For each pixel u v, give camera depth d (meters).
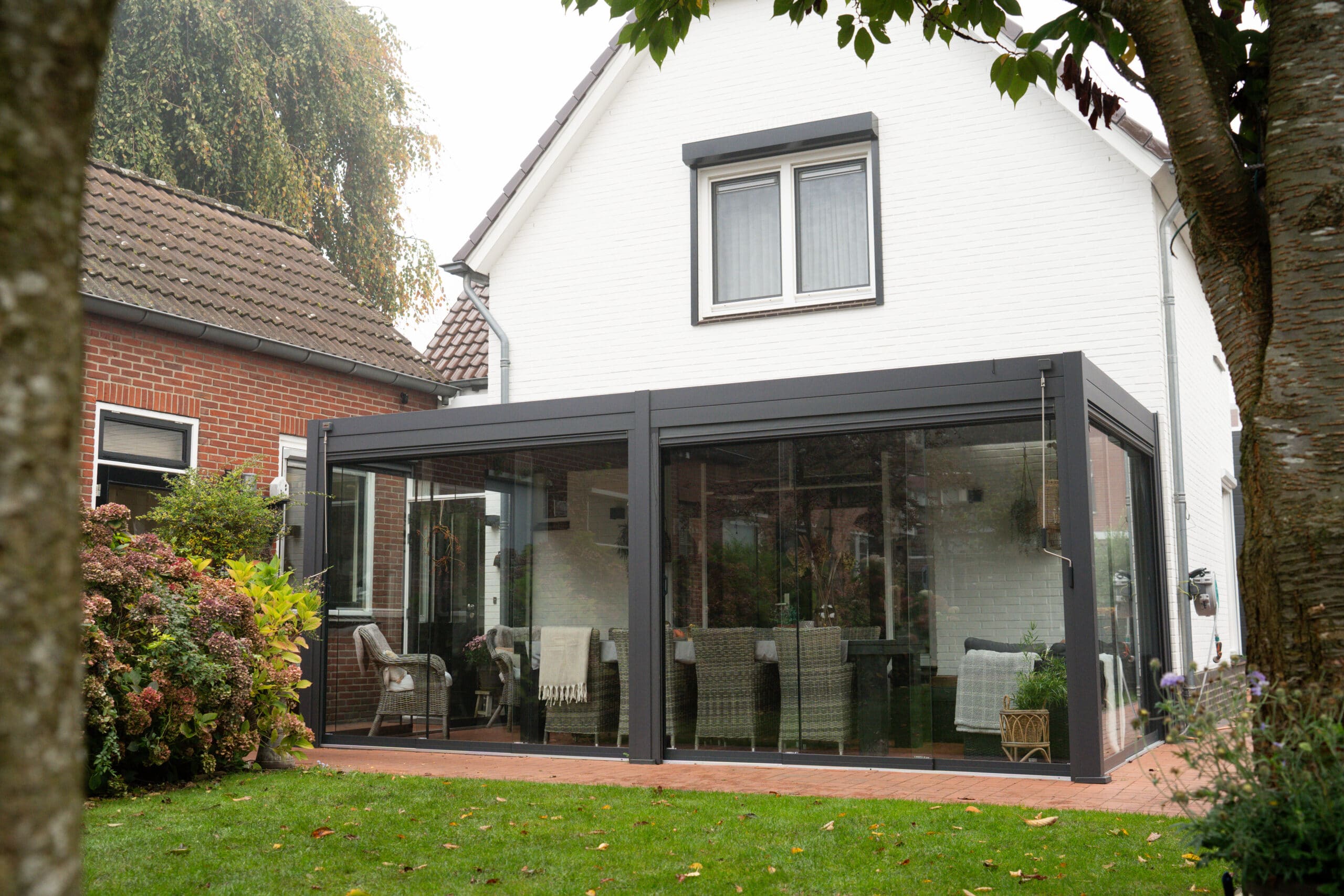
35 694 1.33
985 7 5.42
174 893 4.96
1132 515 9.69
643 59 13.09
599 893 4.94
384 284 26.16
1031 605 8.01
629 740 8.96
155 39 21.73
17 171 1.37
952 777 7.93
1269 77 4.10
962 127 11.56
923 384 8.34
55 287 1.40
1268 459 3.86
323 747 10.26
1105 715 8.08
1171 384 10.66
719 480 9.06
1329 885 3.42
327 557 10.53
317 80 24.53
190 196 14.08
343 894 4.95
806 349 11.96
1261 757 3.75
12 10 1.38
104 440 10.50
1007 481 8.14
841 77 12.16
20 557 1.33
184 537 10.52
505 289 13.58
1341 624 3.65
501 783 7.58
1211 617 11.95
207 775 7.86
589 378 12.98
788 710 8.62
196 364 11.41
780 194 12.38
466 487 10.06
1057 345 10.93
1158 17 4.12
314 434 10.63
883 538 8.48
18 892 1.30
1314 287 3.82
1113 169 10.89
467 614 9.92
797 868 5.25
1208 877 4.96
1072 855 5.37
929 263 11.55
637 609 9.06
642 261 12.89
